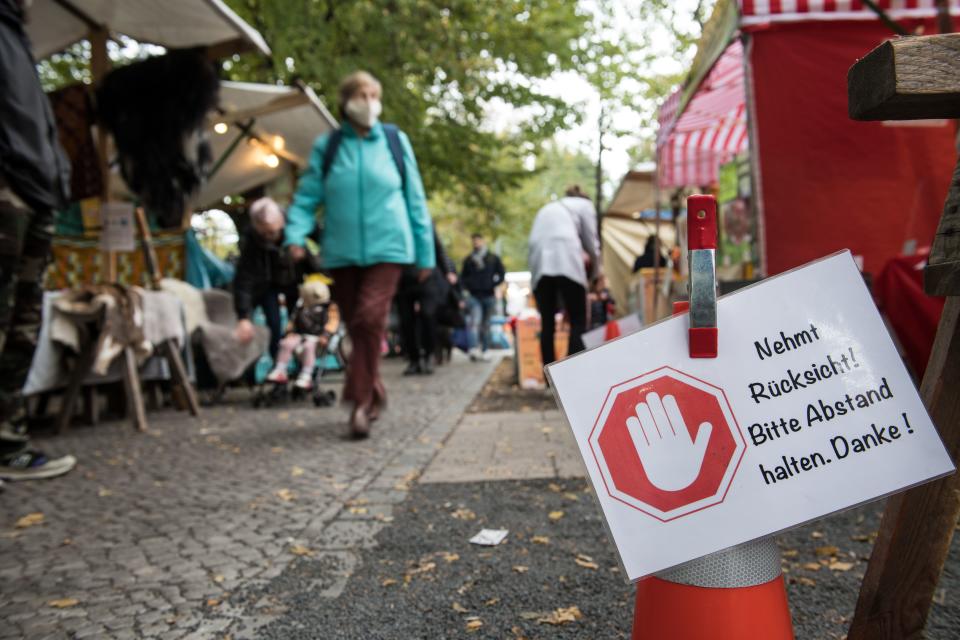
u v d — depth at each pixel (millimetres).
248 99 8312
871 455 1236
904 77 1070
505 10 12500
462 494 3553
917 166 5219
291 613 2211
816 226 5246
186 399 7004
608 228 18922
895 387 1247
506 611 2156
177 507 3506
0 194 3762
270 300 7879
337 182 5059
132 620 2197
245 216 11586
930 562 1245
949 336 1224
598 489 1284
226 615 2211
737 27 5238
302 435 5516
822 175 5246
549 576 2422
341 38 11656
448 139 13141
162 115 6449
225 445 5180
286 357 7469
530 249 7035
